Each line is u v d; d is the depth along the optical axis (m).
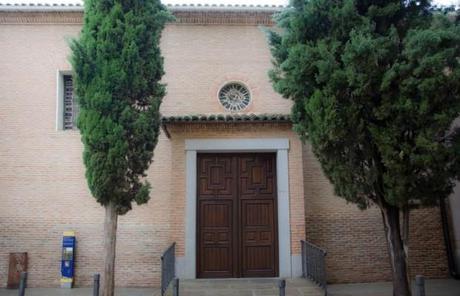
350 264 11.69
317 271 9.52
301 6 8.05
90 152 8.62
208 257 10.80
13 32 12.39
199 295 9.02
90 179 8.59
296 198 10.82
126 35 8.77
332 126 7.41
